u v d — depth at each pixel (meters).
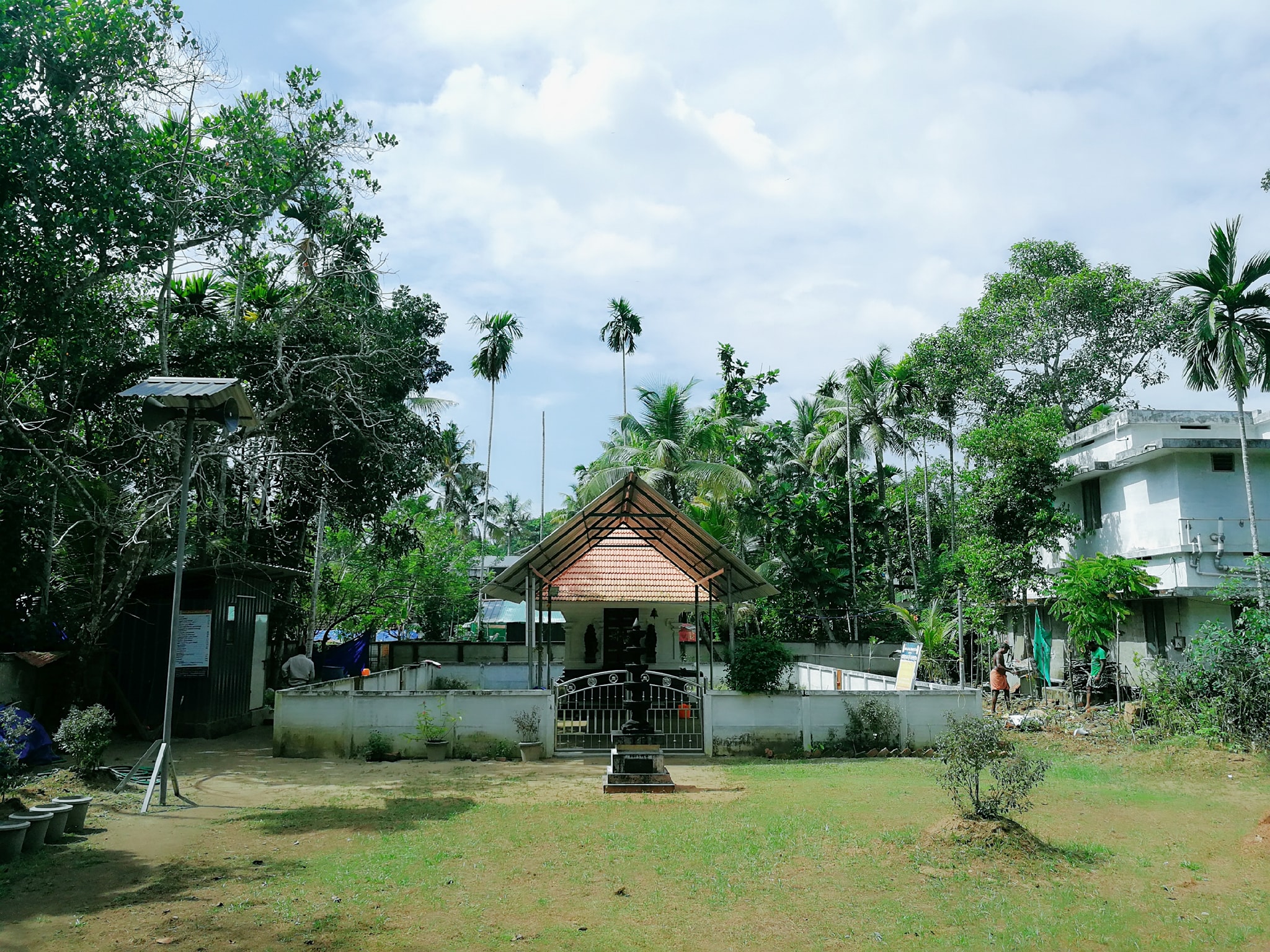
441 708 13.82
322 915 6.00
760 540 34.38
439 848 7.87
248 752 14.21
